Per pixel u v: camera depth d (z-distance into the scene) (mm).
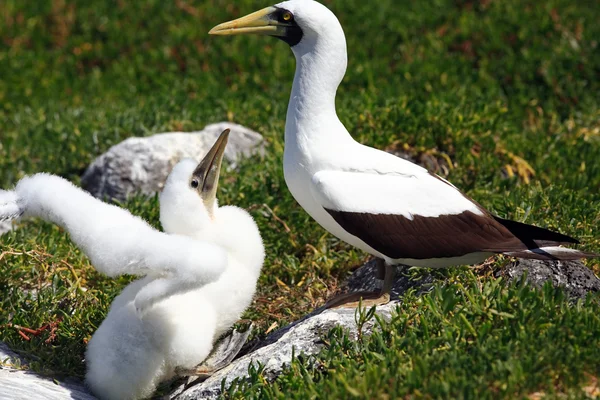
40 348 10945
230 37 22625
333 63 11328
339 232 11273
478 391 8594
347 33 22391
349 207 10828
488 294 10133
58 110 20188
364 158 11164
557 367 8922
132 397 10461
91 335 11414
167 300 10445
